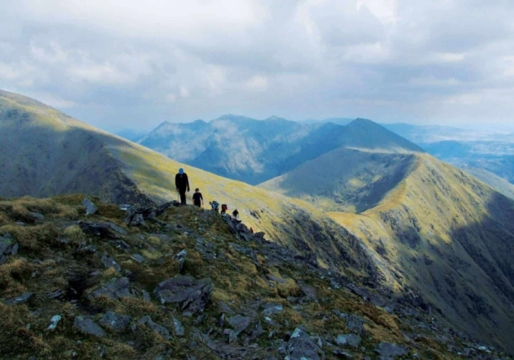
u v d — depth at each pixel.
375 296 31.14
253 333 15.37
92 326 12.00
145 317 13.40
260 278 22.48
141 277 16.67
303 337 15.16
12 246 14.95
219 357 12.96
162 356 11.67
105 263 16.52
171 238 22.81
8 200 20.83
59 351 10.55
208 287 17.12
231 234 31.33
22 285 12.97
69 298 13.41
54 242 16.66
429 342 21.36
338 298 24.17
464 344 25.95
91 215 21.66
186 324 14.34
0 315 11.00
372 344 17.53
